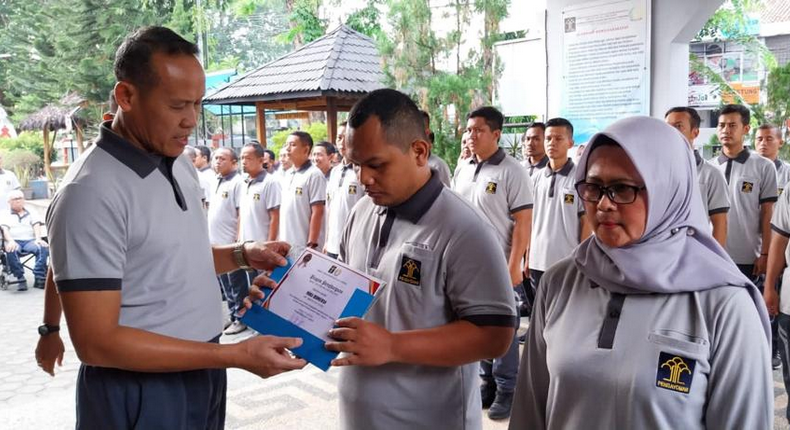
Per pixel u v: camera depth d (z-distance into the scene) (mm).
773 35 17000
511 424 1682
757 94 14844
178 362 1601
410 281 1712
